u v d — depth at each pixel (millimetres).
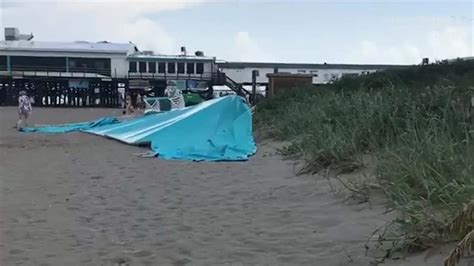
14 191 9938
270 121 19797
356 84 21500
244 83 86375
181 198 9133
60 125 30844
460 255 3963
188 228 7051
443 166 6520
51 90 80312
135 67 81188
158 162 14000
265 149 15797
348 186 8055
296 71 87688
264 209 7879
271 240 6199
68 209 8391
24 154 16266
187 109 21219
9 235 6828
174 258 5750
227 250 5941
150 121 21797
